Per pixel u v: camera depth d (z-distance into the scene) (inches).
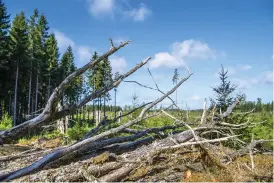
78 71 243.3
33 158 281.6
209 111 349.7
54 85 2155.5
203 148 231.1
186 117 331.0
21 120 1845.5
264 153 303.3
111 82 271.9
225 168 225.1
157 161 246.4
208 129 289.9
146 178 221.6
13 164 267.9
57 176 213.0
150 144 276.5
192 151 251.4
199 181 213.3
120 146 280.1
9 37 1621.6
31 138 509.0
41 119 238.2
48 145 430.6
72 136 465.7
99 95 265.4
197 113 350.9
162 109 283.7
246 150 275.7
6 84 1681.8
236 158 262.8
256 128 406.6
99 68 1827.0
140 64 279.0
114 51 253.9
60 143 438.6
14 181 211.6
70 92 1600.6
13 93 1764.3
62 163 248.8
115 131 261.4
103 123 322.7
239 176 217.9
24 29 1807.3
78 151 259.9
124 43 255.6
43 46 2080.5
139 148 274.8
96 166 221.9
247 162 261.7
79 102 255.4
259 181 216.1
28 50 1908.2
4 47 1601.9
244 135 348.2
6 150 360.2
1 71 1653.5
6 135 229.3
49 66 2073.1
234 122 348.8
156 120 433.4
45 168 237.6
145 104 295.7
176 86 301.0
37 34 2043.6
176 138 265.9
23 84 1863.9
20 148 387.2
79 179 214.7
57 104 240.5
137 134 302.8
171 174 228.7
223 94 407.2
